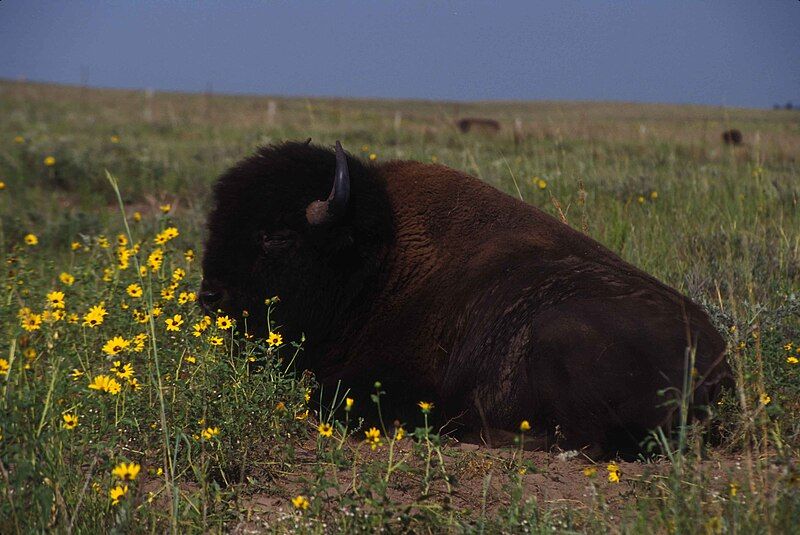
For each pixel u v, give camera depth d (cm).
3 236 3559
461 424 1920
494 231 2045
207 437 1462
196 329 1791
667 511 1286
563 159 4322
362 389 1945
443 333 1975
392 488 1517
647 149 7350
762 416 1546
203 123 12338
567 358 1700
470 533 1267
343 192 1956
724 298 2498
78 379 1702
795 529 1183
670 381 1628
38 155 5491
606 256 2002
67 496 1322
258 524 1338
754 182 3988
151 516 1320
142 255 2609
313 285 2052
